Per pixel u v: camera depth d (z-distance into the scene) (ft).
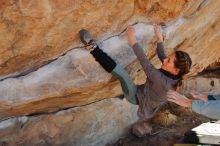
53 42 13.55
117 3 13.93
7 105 14.40
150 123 24.30
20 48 12.91
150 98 14.76
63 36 13.60
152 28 16.12
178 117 25.67
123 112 21.97
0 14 11.56
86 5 13.07
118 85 18.67
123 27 15.30
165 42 17.63
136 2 14.65
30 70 14.29
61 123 18.61
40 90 14.83
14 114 16.14
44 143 18.20
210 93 27.96
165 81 14.06
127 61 16.12
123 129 22.47
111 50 15.37
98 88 17.33
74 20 13.30
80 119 19.48
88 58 14.99
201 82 27.61
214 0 17.76
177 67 13.92
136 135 22.72
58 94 15.51
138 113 15.56
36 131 17.71
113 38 15.29
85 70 15.19
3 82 13.89
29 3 11.72
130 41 14.48
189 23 17.87
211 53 22.95
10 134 16.83
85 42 14.15
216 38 21.52
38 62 14.12
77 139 19.71
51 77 14.74
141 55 14.29
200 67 24.11
